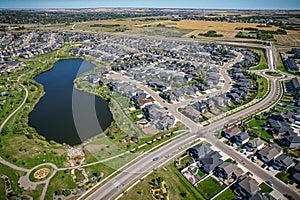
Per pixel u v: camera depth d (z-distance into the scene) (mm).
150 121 94188
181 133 86188
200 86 127375
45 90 131500
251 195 59094
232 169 66562
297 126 91125
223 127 90062
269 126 90875
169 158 73688
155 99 115188
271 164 71000
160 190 62250
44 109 109312
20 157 75562
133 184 64062
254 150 77188
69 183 64688
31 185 64125
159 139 82625
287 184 63750
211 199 59562
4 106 110812
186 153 75875
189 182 65125
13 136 87312
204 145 76938
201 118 97250
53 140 84625
